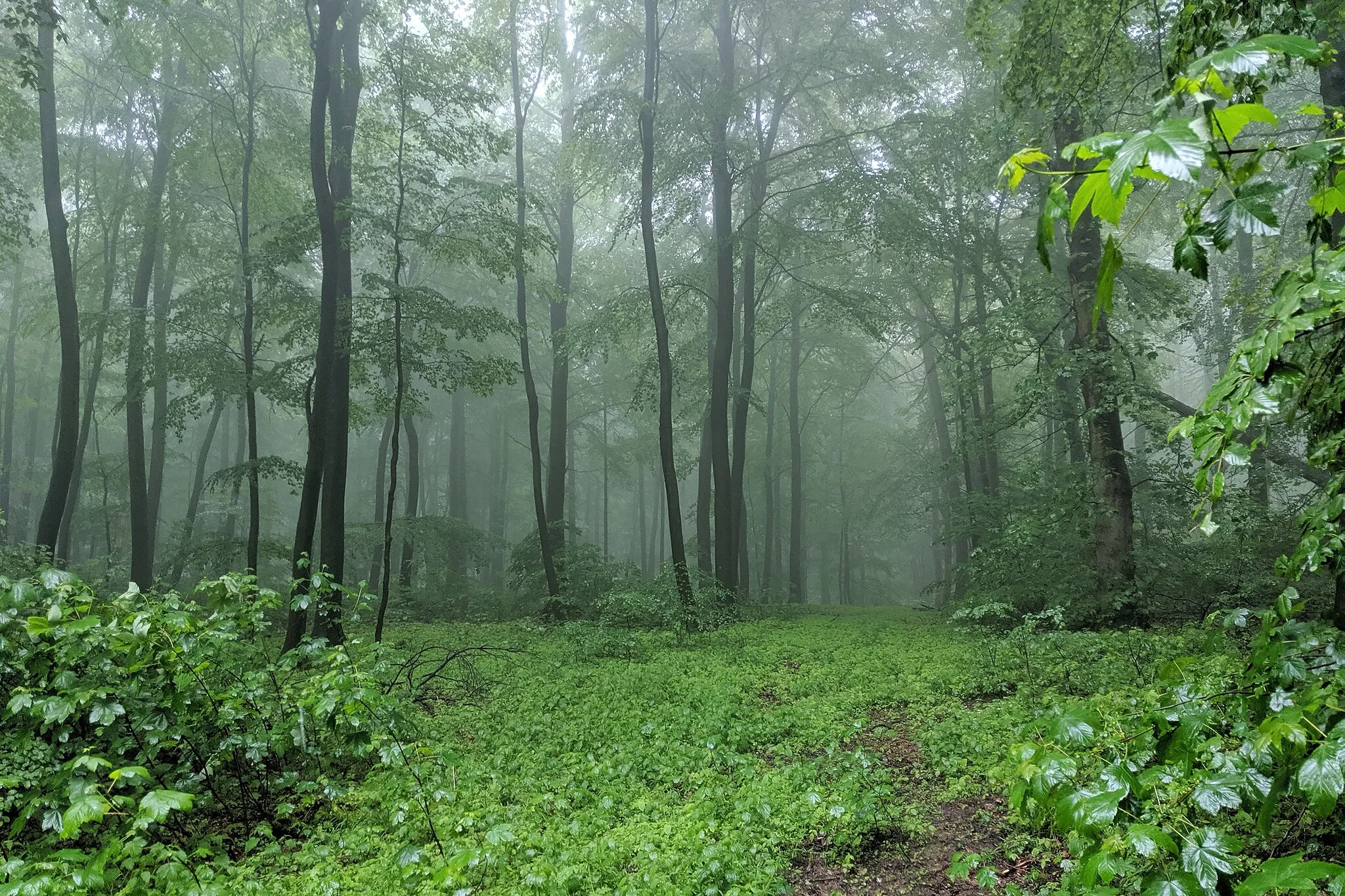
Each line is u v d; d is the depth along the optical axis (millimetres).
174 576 17766
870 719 8023
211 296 15438
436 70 12711
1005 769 5230
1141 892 2055
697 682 9562
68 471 14234
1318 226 1840
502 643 13430
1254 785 2039
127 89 19750
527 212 24297
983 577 12930
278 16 15273
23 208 15742
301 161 16984
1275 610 2566
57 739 5152
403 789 5793
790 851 4801
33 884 3490
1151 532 14227
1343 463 2631
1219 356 18312
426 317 12711
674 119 17891
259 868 4914
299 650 6070
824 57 18609
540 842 4906
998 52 16250
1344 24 7430
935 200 17625
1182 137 1225
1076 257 12703
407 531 21750
